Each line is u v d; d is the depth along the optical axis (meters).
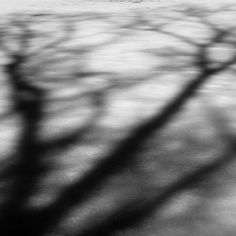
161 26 6.69
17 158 2.49
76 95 3.61
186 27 6.58
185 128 2.88
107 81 3.99
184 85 3.84
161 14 7.88
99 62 4.67
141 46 5.38
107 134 2.80
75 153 2.54
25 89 3.79
